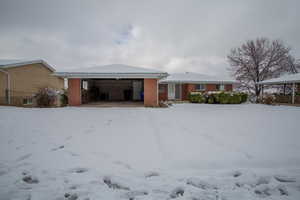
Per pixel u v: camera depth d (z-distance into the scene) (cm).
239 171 251
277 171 251
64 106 1112
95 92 1652
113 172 248
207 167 265
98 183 222
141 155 307
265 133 455
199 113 848
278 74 2258
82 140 393
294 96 1603
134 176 238
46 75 1678
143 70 1130
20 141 381
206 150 329
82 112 834
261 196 199
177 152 320
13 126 523
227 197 197
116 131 477
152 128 514
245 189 212
